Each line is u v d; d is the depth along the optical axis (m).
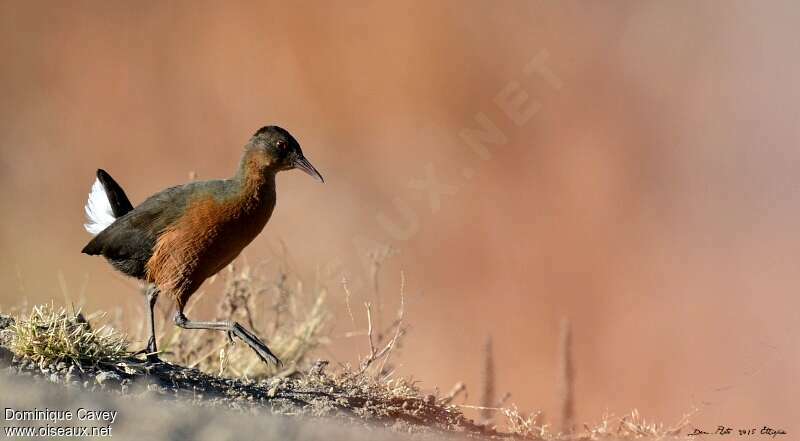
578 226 19.62
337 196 19.75
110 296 15.68
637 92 21.45
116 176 21.39
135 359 7.56
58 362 6.94
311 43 21.88
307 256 18.25
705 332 17.58
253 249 15.77
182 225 8.62
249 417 6.48
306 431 6.42
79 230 19.59
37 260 17.67
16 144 21.31
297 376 9.96
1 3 22.55
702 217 20.08
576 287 18.86
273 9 22.12
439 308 18.11
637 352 17.38
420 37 21.44
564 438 8.17
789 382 15.03
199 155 21.64
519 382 16.81
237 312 10.29
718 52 21.91
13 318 7.48
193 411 6.36
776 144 21.00
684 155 20.94
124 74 22.23
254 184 8.81
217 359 9.88
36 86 22.14
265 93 21.89
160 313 10.33
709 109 21.34
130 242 8.74
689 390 15.87
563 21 21.77
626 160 20.69
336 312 13.83
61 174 21.11
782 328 16.78
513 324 18.14
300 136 21.20
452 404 9.27
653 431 8.62
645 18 21.97
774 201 20.38
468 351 17.17
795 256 18.95
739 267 19.09
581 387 16.50
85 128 21.77
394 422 7.53
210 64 22.19
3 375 6.55
